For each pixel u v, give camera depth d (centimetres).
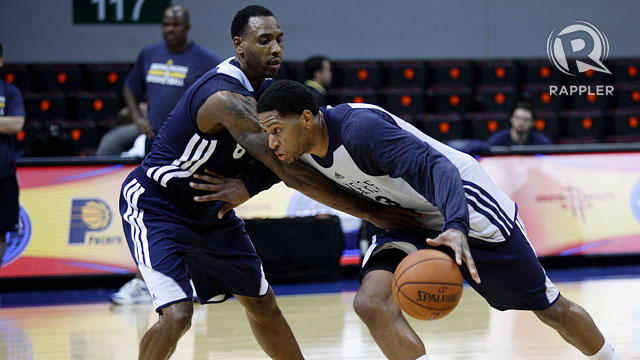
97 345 596
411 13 1459
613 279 893
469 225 352
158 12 1397
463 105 1282
